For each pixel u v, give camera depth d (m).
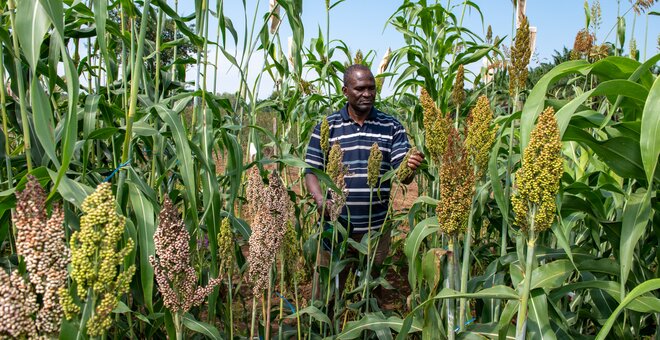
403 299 5.34
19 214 1.33
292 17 3.41
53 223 1.34
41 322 1.35
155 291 3.11
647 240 2.91
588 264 2.24
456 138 2.04
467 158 1.90
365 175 4.00
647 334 3.30
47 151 1.64
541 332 2.00
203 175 2.81
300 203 4.75
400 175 3.33
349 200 4.04
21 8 1.65
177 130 2.45
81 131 3.03
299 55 3.50
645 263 3.15
